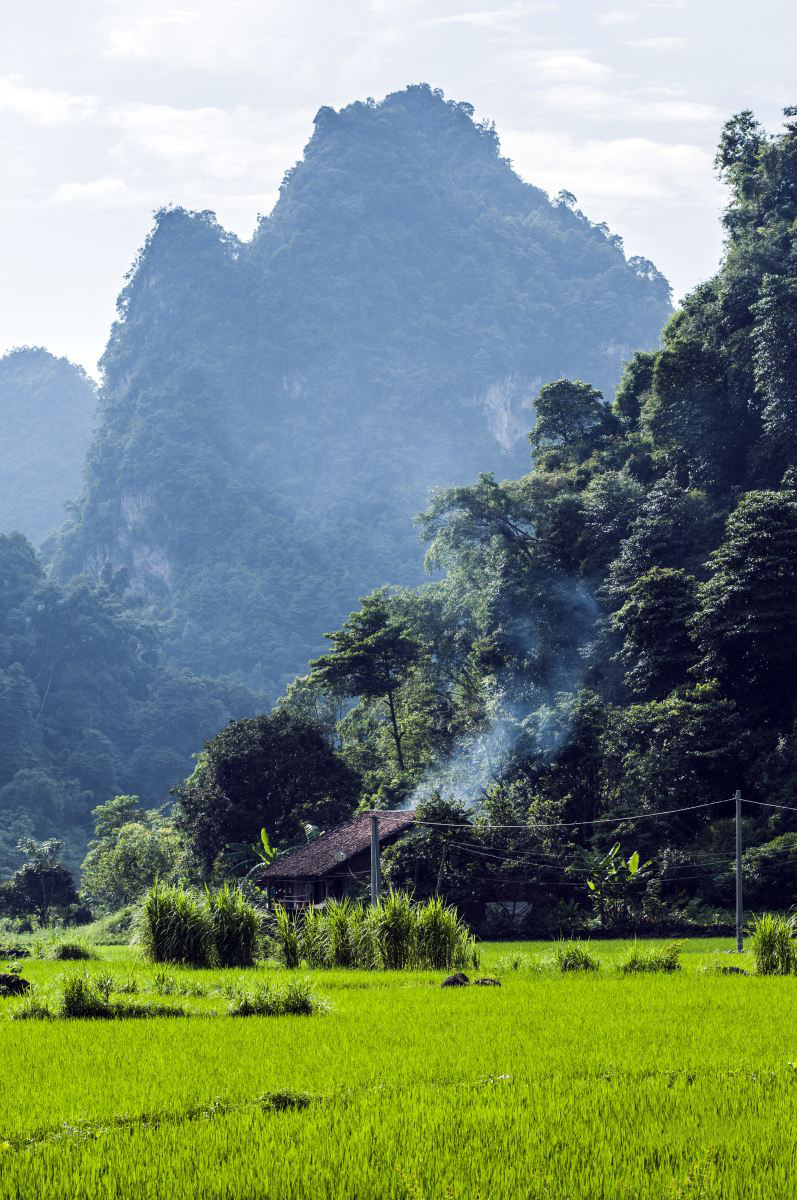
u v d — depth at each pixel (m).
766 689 70.38
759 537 68.62
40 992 23.83
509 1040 18.86
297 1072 16.20
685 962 36.53
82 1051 17.78
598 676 84.56
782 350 79.81
